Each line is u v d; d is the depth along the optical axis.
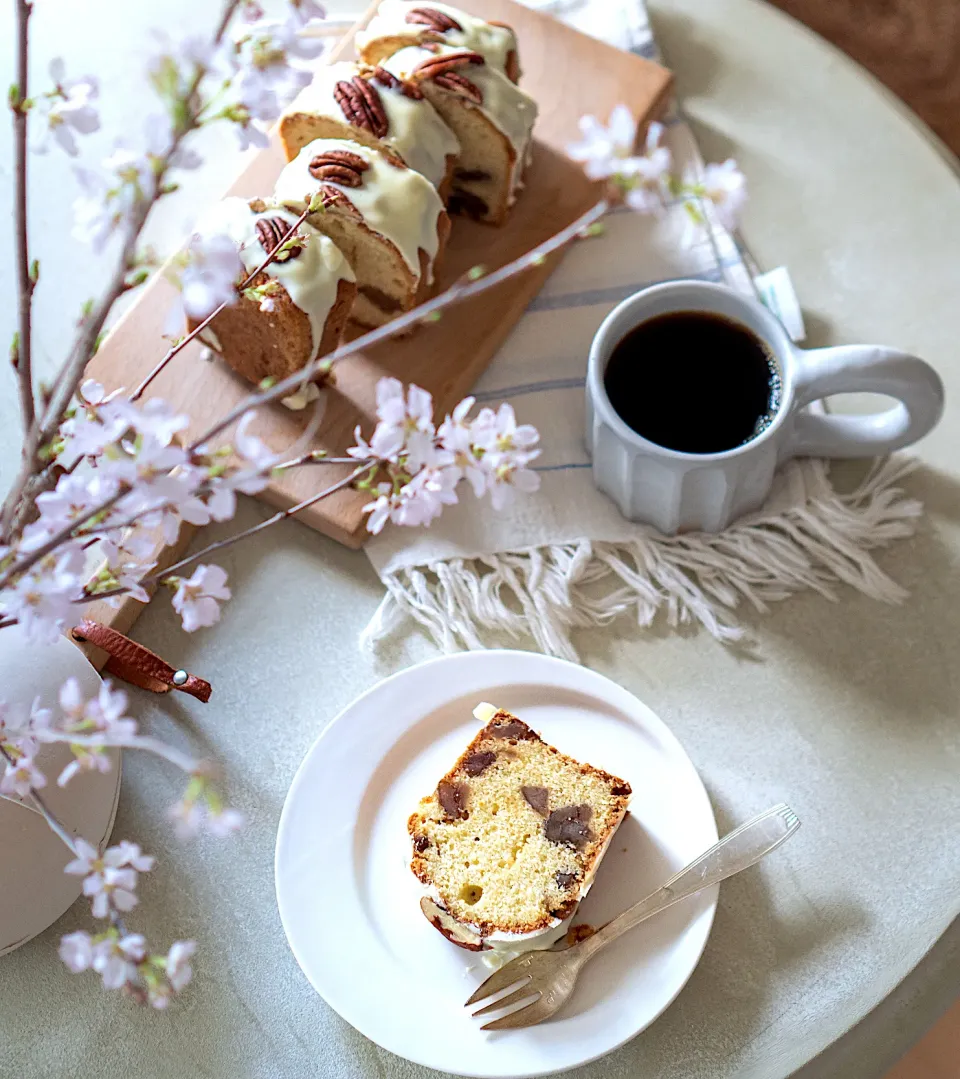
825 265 0.83
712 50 0.89
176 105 0.44
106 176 0.85
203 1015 0.68
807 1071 0.66
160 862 0.71
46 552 0.49
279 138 0.82
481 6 0.88
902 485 0.78
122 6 0.90
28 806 0.63
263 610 0.76
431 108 0.79
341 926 0.68
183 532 0.76
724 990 0.68
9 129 0.87
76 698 0.50
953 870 0.70
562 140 0.86
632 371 0.75
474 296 0.81
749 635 0.75
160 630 0.75
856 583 0.76
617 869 0.69
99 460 0.52
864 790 0.72
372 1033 0.64
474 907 0.67
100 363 0.79
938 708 0.73
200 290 0.47
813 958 0.68
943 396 0.72
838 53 0.89
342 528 0.76
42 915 0.67
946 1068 0.86
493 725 0.70
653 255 0.83
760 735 0.73
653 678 0.75
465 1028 0.65
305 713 0.74
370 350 0.80
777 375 0.74
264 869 0.70
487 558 0.76
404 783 0.71
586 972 0.66
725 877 0.67
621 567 0.76
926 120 1.26
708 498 0.74
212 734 0.73
